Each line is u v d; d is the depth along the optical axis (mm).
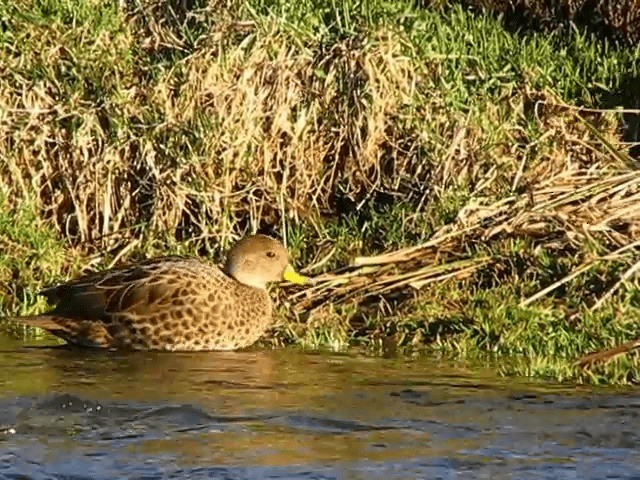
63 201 27703
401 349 23156
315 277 25375
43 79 28266
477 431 18859
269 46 27922
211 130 27312
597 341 22453
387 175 27406
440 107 27453
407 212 26391
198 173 27094
